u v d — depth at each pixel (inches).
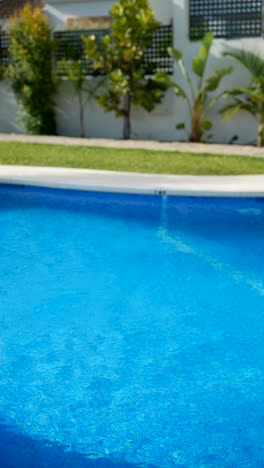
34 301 236.2
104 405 161.6
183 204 347.3
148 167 420.2
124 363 186.1
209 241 303.7
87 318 220.2
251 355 191.0
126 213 357.4
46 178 378.3
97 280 257.6
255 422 153.4
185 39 562.6
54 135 647.1
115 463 136.5
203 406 161.2
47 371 181.0
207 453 140.5
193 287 248.2
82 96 631.2
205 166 420.5
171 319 219.0
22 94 634.2
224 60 550.9
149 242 304.7
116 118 620.1
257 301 233.8
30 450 141.2
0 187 392.2
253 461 137.5
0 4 684.1
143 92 571.8
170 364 185.0
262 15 530.0
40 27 604.4
